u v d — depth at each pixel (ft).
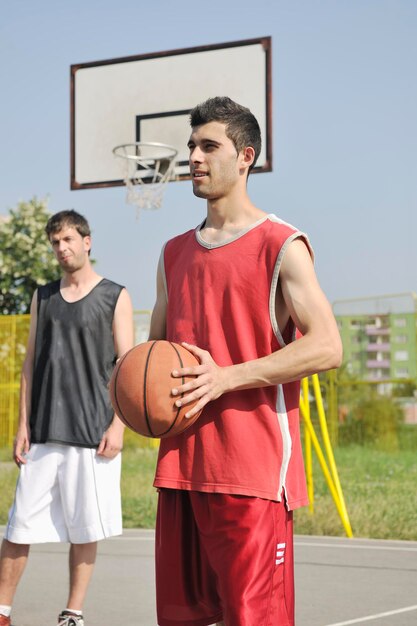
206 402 9.88
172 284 10.85
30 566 23.18
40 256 78.59
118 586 20.66
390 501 33.50
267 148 40.70
